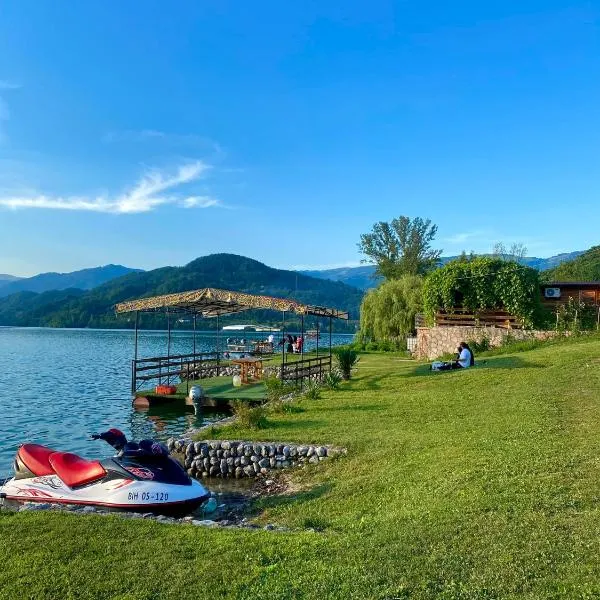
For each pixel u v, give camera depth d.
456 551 5.01
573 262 70.56
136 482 7.70
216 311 30.30
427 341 29.73
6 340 83.88
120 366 41.28
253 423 13.05
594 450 8.01
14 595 4.65
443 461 8.46
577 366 16.20
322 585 4.50
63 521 6.37
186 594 4.53
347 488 8.35
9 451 14.67
